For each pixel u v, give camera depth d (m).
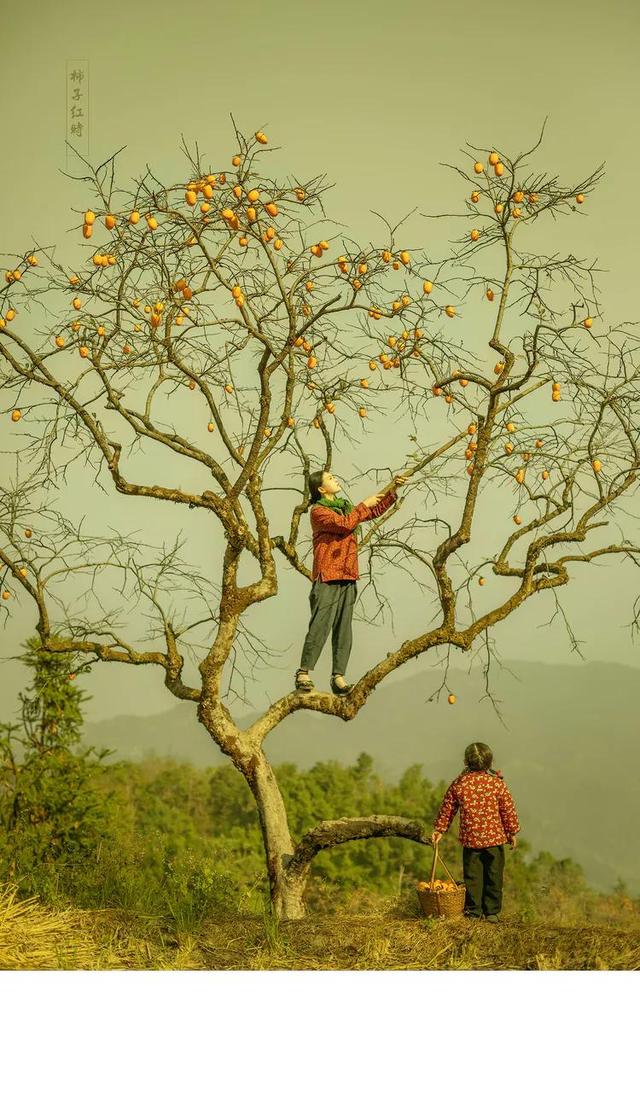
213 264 5.01
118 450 5.18
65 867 6.04
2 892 5.38
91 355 5.44
